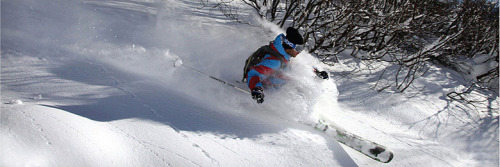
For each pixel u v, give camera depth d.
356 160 2.39
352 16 4.78
